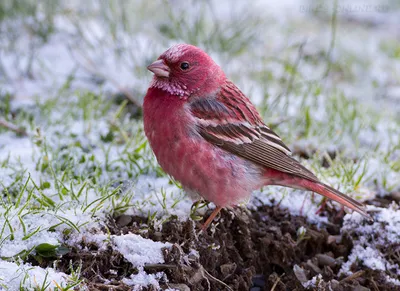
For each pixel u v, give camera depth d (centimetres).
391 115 1397
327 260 992
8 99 1251
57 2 1598
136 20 1630
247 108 992
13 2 1538
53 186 984
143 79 1411
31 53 1420
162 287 837
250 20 1673
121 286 819
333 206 1067
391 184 1125
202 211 1001
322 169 1134
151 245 873
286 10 1972
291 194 1081
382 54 1773
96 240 866
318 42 1755
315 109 1380
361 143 1287
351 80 1628
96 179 1015
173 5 1747
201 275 876
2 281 769
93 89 1380
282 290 960
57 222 874
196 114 937
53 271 802
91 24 1617
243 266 968
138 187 1038
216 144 943
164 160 948
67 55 1486
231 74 1497
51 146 1134
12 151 1102
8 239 834
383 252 988
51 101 1266
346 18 2069
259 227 1016
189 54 947
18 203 887
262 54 1622
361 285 948
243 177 958
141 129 1207
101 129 1213
